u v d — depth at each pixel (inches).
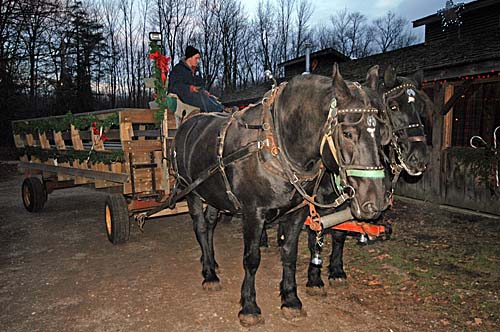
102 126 217.3
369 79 114.5
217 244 235.9
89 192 431.2
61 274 186.4
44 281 178.1
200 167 154.6
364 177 92.7
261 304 153.6
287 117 117.5
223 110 226.7
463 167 310.2
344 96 97.6
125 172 210.1
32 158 334.0
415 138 154.7
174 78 213.0
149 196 214.8
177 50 1700.3
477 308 144.6
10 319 142.8
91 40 1418.6
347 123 94.8
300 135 113.4
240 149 125.6
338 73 97.6
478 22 484.7
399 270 183.8
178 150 178.7
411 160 155.0
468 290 159.8
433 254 205.8
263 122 123.1
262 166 121.3
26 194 320.2
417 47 511.2
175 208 215.6
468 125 318.7
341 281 166.7
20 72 1055.0
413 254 206.4
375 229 142.6
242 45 1865.2
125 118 199.8
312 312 145.8
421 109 164.2
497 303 147.6
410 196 362.6
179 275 184.4
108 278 180.7
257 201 126.5
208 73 1707.7
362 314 143.2
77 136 252.7
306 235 251.6
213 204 157.6
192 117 187.9
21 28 892.6
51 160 302.5
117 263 200.7
